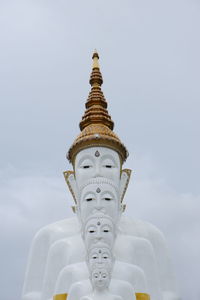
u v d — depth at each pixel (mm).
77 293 13406
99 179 14305
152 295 15383
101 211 13914
